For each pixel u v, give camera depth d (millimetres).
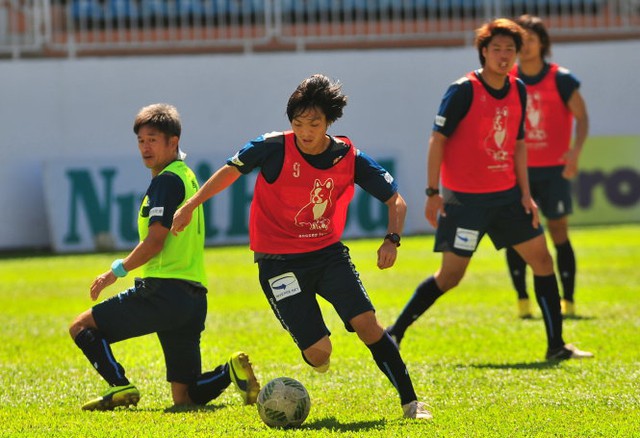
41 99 64562
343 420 19391
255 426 18781
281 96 66250
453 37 69438
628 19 71312
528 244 25922
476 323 31781
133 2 67938
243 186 62969
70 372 25359
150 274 20844
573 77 32750
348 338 29750
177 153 21484
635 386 22125
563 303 33062
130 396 20734
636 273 43094
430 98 67188
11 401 21828
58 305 38594
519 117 25766
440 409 20203
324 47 70062
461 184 25891
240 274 46906
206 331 31406
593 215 66125
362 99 66750
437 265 48406
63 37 69125
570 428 18188
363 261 50219
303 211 19359
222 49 69375
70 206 62094
